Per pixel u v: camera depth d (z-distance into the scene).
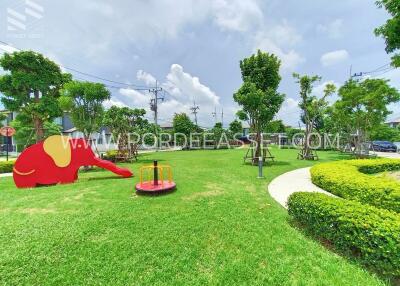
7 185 8.64
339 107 18.62
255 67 15.20
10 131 17.09
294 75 18.11
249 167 12.84
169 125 50.12
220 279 2.91
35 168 8.48
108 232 4.18
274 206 5.75
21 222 4.64
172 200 6.13
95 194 6.80
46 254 3.49
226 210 5.36
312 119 18.41
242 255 3.45
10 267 3.19
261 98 13.87
